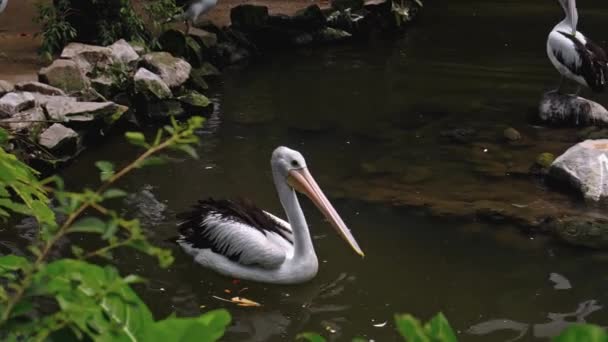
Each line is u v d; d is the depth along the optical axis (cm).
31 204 347
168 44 1670
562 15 2283
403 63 1828
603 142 1196
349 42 2022
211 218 895
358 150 1270
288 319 794
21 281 281
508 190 1120
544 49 1944
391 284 861
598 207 1067
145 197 1060
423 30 2142
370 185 1129
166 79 1459
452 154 1262
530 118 1453
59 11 1630
